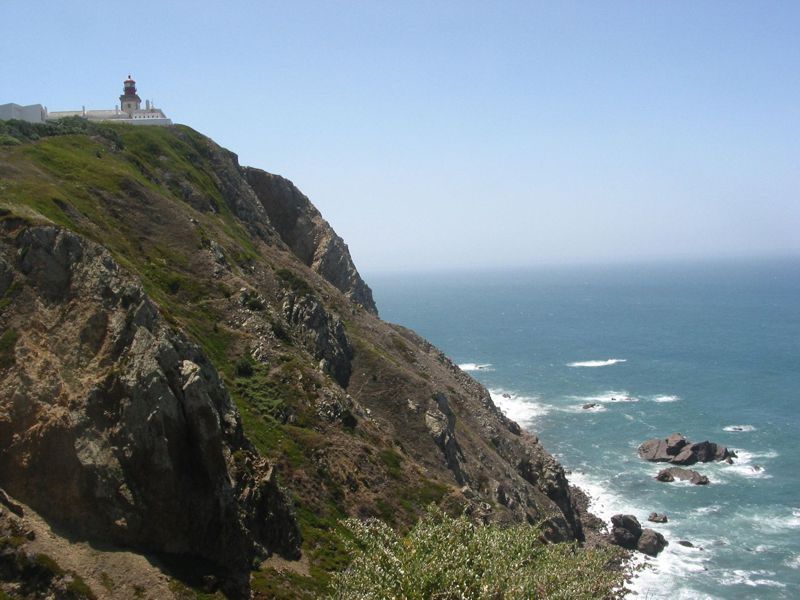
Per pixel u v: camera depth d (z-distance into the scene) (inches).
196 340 2191.2
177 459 1328.7
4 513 1123.9
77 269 1489.9
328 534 1720.0
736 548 2950.3
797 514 3307.1
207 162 4035.4
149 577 1186.6
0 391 1251.8
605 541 2979.8
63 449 1230.9
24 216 1535.4
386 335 3612.2
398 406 2763.3
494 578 850.1
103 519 1224.8
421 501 2101.4
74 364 1353.3
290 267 3622.0
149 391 1317.7
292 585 1402.6
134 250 2469.2
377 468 2138.3
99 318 1427.2
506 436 3417.8
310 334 2775.6
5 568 1059.3
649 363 7455.7
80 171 2709.2
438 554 888.3
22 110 4525.1
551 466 3385.8
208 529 1339.8
